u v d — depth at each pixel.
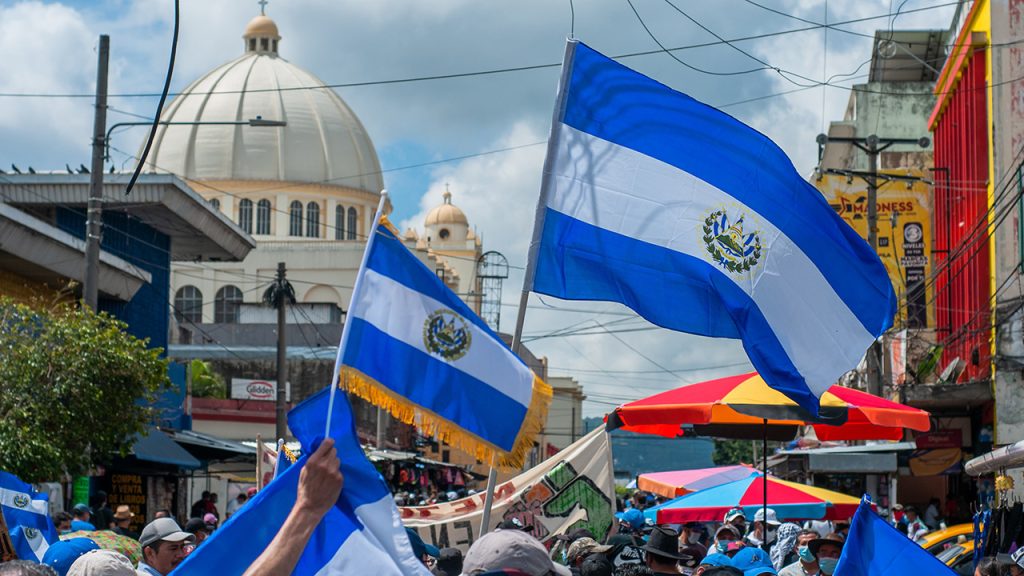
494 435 6.23
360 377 6.09
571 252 7.88
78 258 28.69
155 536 7.71
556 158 7.91
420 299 6.23
